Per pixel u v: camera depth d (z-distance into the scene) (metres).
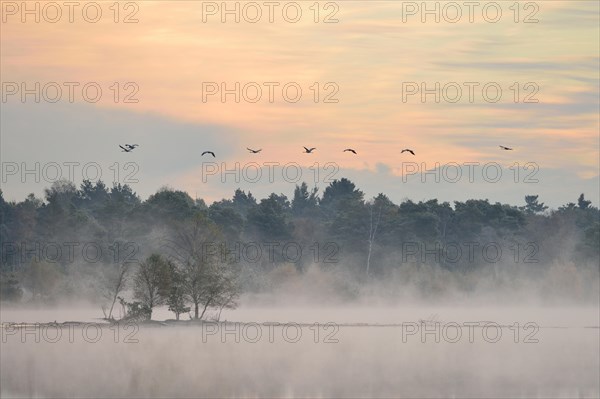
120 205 186.25
